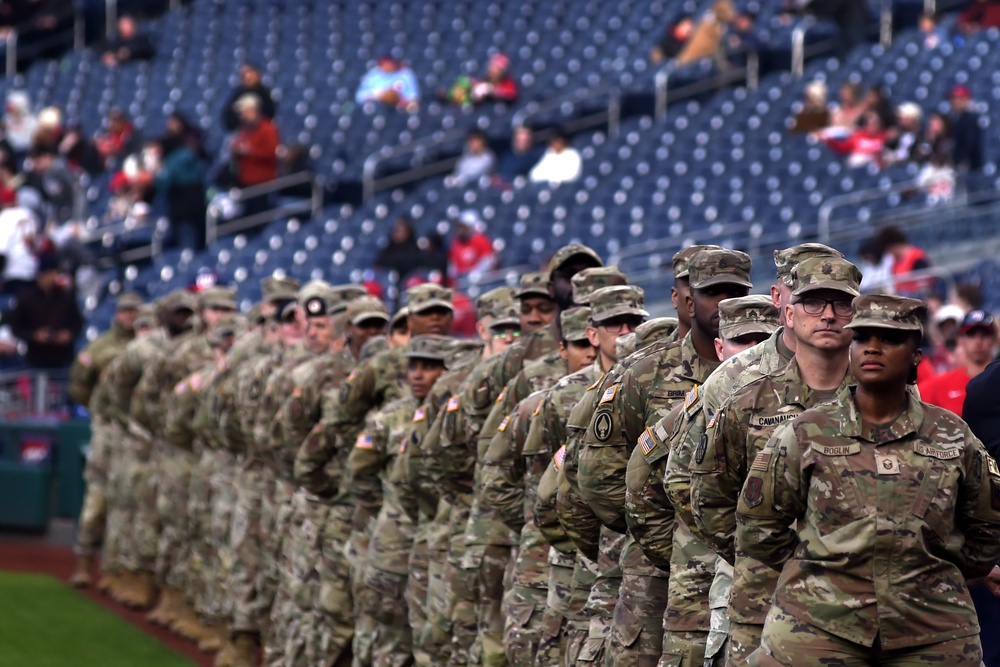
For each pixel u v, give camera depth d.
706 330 20.16
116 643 41.22
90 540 50.41
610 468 20.84
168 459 44.03
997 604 21.33
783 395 17.64
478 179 73.88
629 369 20.83
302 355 35.62
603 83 81.31
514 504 25.44
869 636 15.80
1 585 50.22
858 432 16.00
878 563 15.79
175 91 92.69
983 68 71.75
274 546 36.06
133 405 46.47
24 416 60.31
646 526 19.95
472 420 26.97
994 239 56.00
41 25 100.25
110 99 94.19
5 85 97.19
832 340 17.39
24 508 58.44
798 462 16.19
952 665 15.78
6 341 68.38
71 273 72.19
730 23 78.12
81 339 69.94
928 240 55.91
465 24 90.38
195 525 41.69
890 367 15.70
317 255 70.94
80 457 57.75
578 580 23.02
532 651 24.34
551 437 23.75
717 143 69.31
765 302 19.47
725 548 18.17
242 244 73.62
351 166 79.56
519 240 66.56
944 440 15.91
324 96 87.62
